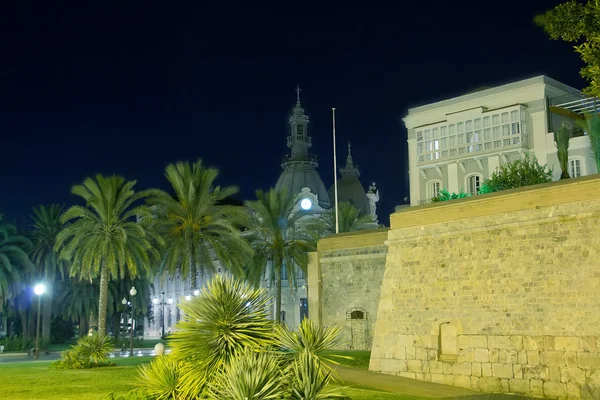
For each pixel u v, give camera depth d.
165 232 45.50
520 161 41.31
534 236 24.61
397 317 28.98
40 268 62.31
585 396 22.14
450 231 27.42
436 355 27.06
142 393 17.25
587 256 22.95
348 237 37.53
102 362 30.59
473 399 22.36
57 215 62.00
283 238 48.72
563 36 17.48
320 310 38.25
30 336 68.94
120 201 43.50
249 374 13.93
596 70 16.45
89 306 67.56
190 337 16.23
